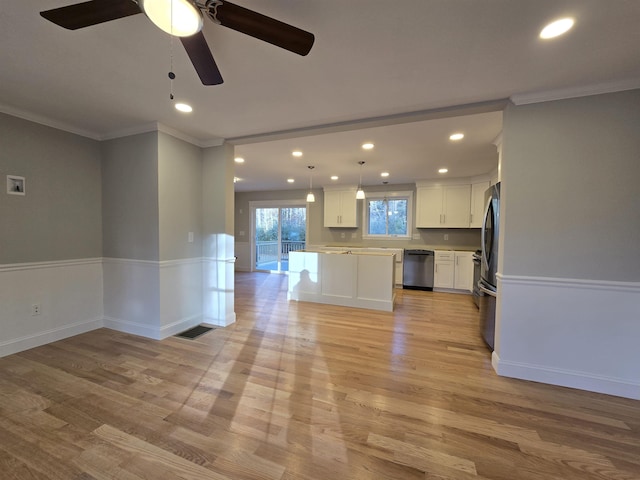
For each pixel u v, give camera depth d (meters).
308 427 1.69
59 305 2.93
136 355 2.61
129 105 2.43
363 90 2.14
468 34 1.53
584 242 2.11
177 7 1.06
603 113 2.04
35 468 1.39
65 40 1.59
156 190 2.91
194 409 1.85
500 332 2.34
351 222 6.66
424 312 4.08
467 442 1.59
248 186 7.12
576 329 2.15
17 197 2.61
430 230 6.25
